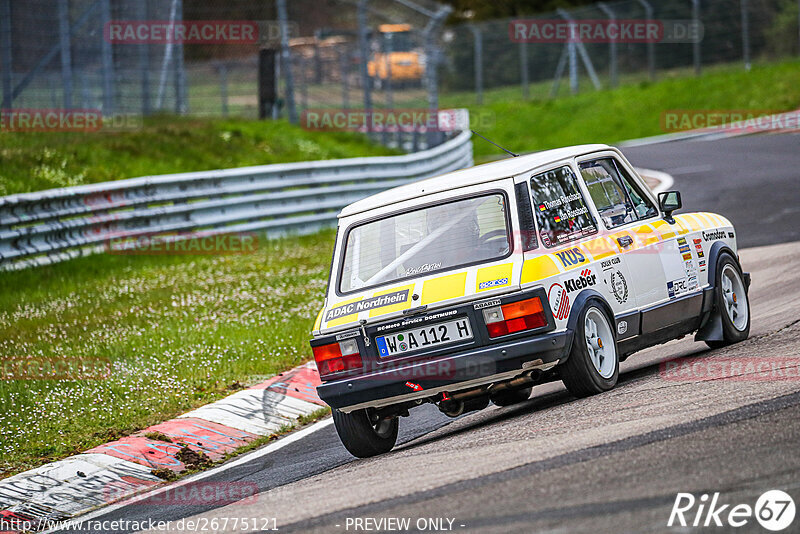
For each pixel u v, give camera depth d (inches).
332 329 1043.3
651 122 5561.0
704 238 1268.5
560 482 736.3
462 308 995.9
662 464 742.5
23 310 1915.6
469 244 1035.3
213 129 3720.5
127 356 1546.5
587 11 6461.6
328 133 4217.5
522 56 6648.6
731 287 1295.5
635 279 1127.6
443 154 3732.8
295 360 1508.4
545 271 1002.7
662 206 1231.5
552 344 981.2
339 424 1045.2
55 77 3363.7
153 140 3336.6
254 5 4894.2
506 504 705.0
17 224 2140.7
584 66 6899.6
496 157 5403.5
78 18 3403.1
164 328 1721.2
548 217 1049.5
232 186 2677.2
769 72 5787.4
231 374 1451.8
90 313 1863.9
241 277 2188.7
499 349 981.2
